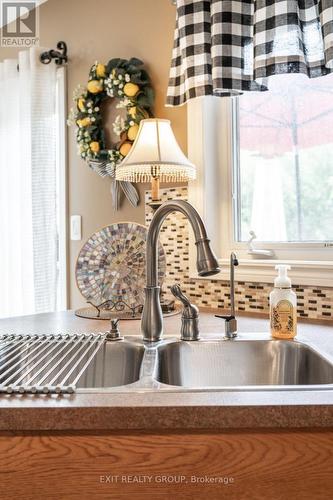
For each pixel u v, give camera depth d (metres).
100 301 1.67
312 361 1.09
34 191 2.41
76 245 2.39
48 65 2.42
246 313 1.67
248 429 0.74
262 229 1.83
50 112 2.42
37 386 0.82
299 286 1.58
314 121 1.70
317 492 0.73
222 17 1.59
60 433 0.75
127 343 1.17
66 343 1.16
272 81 1.80
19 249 2.63
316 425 0.73
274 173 1.80
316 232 1.70
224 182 1.89
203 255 1.01
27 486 0.75
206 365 1.18
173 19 2.00
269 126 1.81
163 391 0.81
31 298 2.54
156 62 2.05
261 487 0.74
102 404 0.75
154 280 1.20
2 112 2.70
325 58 1.37
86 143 2.18
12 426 0.74
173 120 1.98
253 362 1.18
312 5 1.47
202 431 0.74
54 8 2.50
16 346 1.14
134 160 1.62
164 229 1.96
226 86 1.59
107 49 2.26
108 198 2.25
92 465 0.74
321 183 1.69
